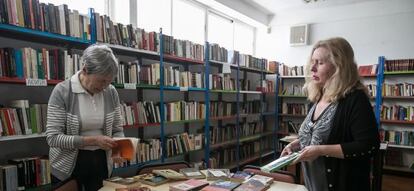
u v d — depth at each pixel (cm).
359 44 543
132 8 338
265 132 584
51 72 212
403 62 477
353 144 116
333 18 567
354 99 120
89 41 235
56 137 143
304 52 600
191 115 366
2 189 189
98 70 141
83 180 158
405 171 472
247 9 548
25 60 198
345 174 122
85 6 298
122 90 317
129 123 278
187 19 439
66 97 151
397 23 508
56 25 212
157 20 381
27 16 195
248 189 141
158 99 365
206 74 385
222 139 448
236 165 457
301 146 146
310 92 147
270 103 612
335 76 124
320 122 131
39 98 243
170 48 323
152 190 145
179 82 341
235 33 576
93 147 156
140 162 290
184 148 355
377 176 331
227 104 457
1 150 219
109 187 146
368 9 533
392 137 486
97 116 161
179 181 161
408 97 469
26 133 201
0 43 218
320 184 132
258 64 532
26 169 203
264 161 564
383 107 495
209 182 156
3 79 184
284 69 600
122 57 311
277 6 574
